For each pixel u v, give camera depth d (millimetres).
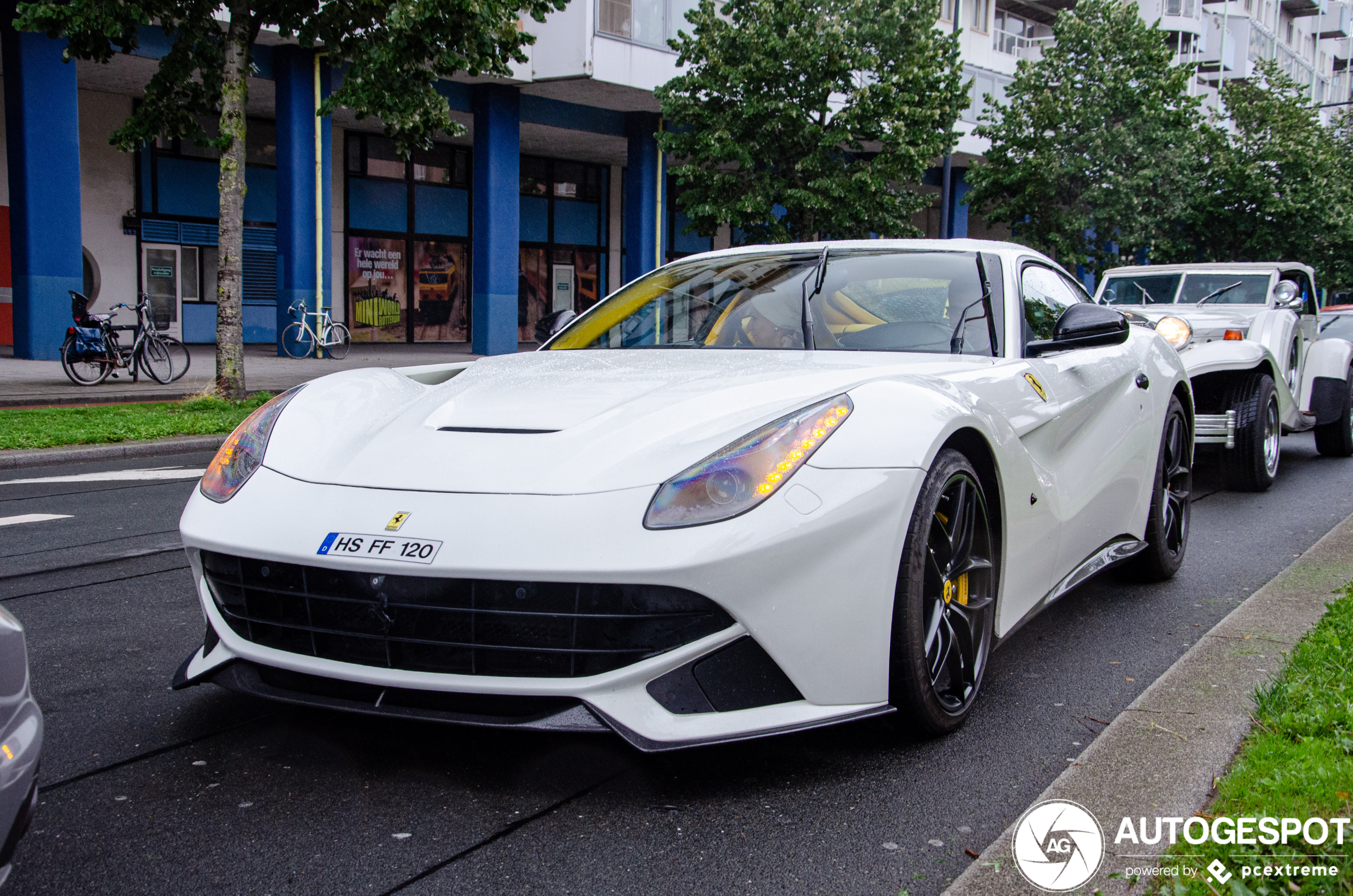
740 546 2123
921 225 34062
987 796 2264
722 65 16219
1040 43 35750
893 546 2273
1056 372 3248
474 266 20203
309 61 17844
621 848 2037
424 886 1901
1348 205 26641
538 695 2143
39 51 14711
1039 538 2992
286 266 18219
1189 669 2871
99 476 7141
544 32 18859
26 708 1620
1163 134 19672
